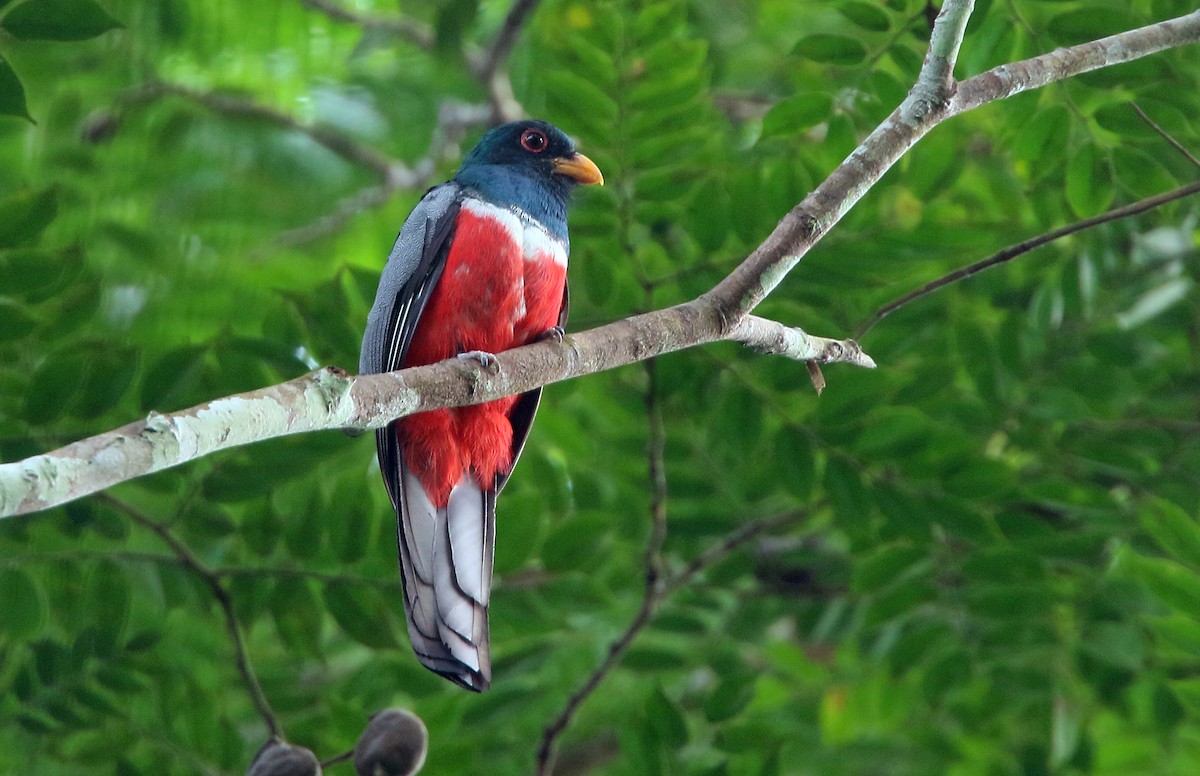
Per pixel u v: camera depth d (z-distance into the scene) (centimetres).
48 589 1016
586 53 1073
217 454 1003
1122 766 1241
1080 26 1011
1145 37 895
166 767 1075
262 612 1051
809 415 1109
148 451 571
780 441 1115
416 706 1112
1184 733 1212
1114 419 1202
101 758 1076
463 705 1118
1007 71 852
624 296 1105
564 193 1055
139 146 1384
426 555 909
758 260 804
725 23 1571
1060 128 1050
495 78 1473
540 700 1223
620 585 1209
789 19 1550
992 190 1230
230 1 1410
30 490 524
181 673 1083
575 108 1077
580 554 1062
